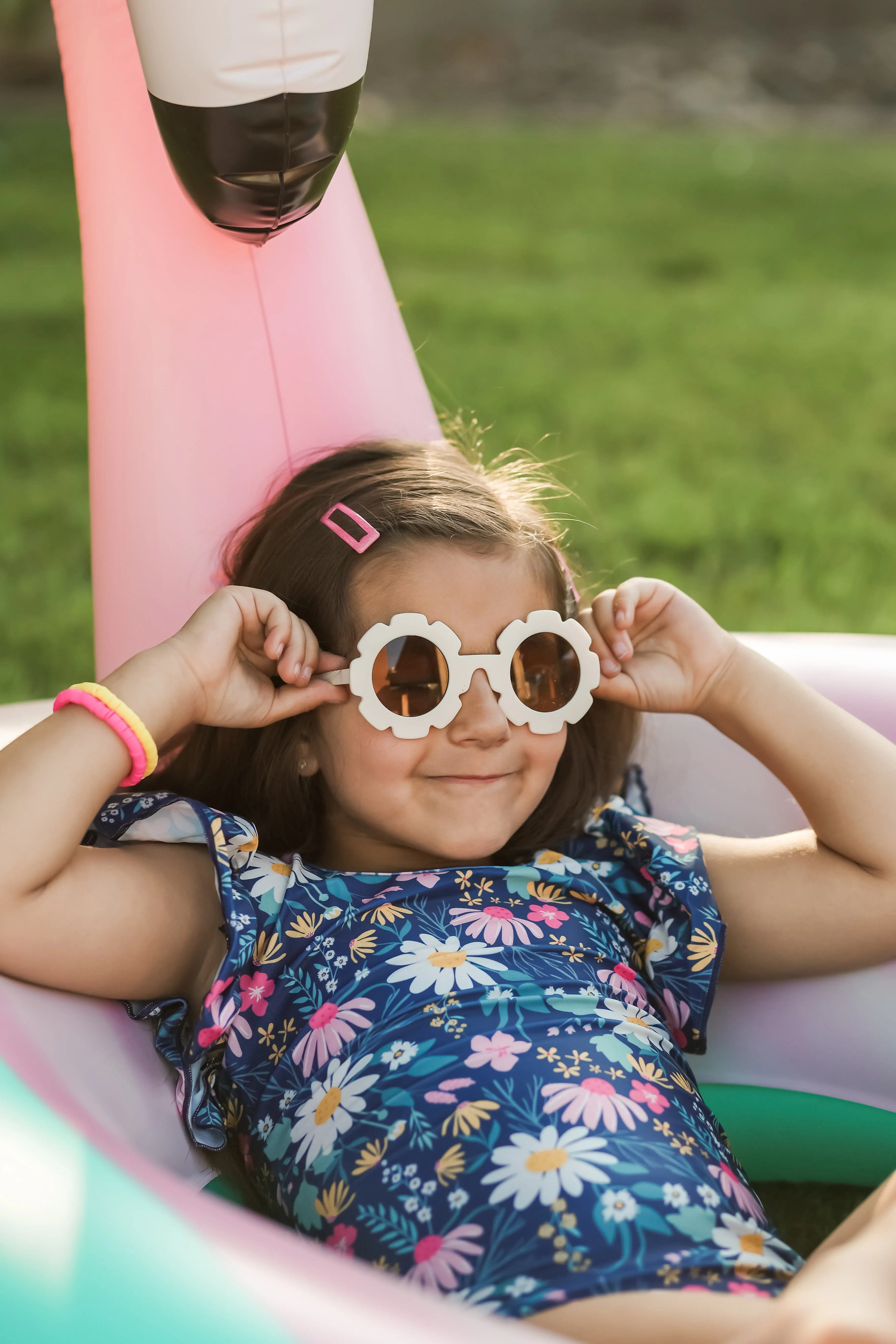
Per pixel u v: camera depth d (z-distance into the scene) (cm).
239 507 162
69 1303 68
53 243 654
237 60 121
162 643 126
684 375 532
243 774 145
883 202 819
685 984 134
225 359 160
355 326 165
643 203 812
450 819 130
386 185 826
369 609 133
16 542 358
